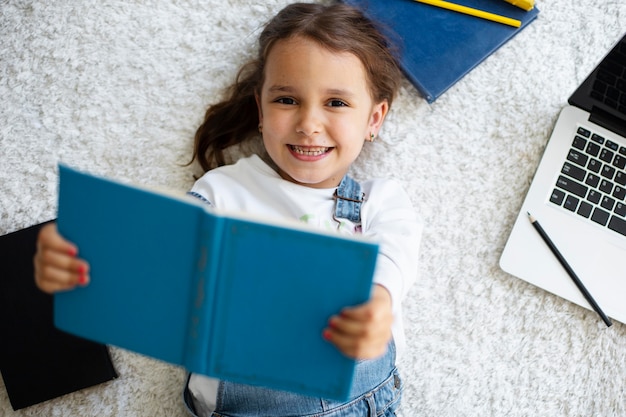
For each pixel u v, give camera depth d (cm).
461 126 99
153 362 94
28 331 90
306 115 83
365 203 91
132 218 59
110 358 93
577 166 96
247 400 83
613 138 98
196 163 97
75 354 91
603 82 91
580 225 96
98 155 95
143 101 96
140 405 93
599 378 99
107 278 62
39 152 95
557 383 99
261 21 98
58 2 96
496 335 99
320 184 91
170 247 59
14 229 94
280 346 61
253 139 98
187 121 97
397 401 91
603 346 99
